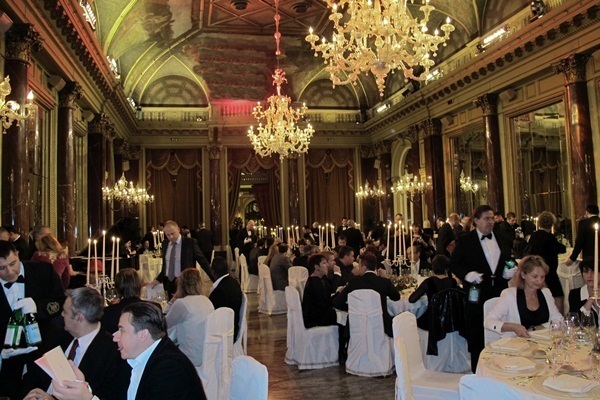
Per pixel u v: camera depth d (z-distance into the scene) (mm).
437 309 5211
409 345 3789
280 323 8867
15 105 5723
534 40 10266
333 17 6617
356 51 6641
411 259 8242
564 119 10164
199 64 17938
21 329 3406
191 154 19016
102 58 11016
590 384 2445
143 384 2215
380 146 18672
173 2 13414
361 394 5059
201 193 18984
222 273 5688
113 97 13461
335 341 6152
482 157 13367
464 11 13016
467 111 13680
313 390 5230
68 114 9820
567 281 7691
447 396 3518
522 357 2967
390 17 6312
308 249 8984
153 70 18188
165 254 6738
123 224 10453
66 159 9680
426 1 6527
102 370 2812
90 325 2889
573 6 9109
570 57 9578
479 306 4539
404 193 16547
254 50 17281
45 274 3824
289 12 14617
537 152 11227
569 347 2867
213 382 4344
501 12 12070
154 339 2342
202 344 4723
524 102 11430
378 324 5629
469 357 5473
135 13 13195
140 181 18453
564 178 10352
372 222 17781
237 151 19156
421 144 15758
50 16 7977
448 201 14641
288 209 19078
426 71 6703
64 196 9625
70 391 2178
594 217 6289
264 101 19000
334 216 19547
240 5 14070
